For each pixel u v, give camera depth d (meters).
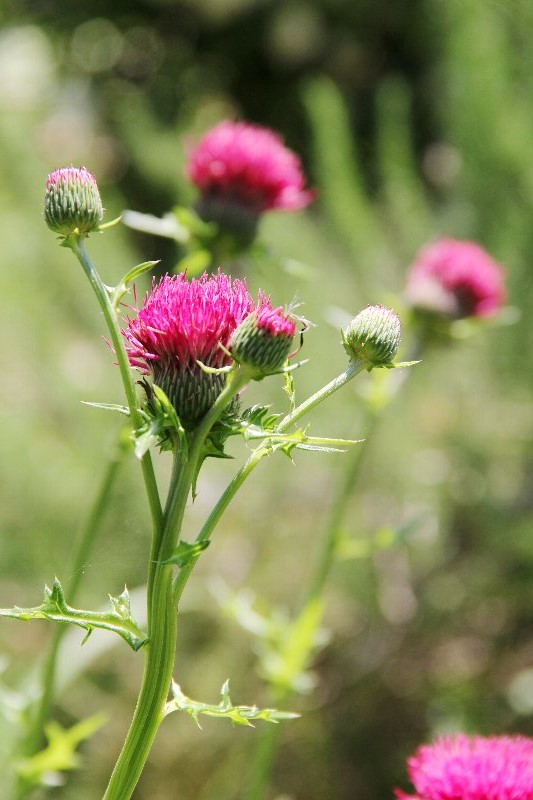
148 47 12.02
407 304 4.08
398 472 5.58
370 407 3.90
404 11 11.08
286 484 5.66
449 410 5.82
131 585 5.04
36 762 3.17
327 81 6.19
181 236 3.91
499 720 5.30
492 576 5.41
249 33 12.03
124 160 8.41
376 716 5.36
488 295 4.07
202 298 1.85
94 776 4.81
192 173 3.94
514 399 5.65
